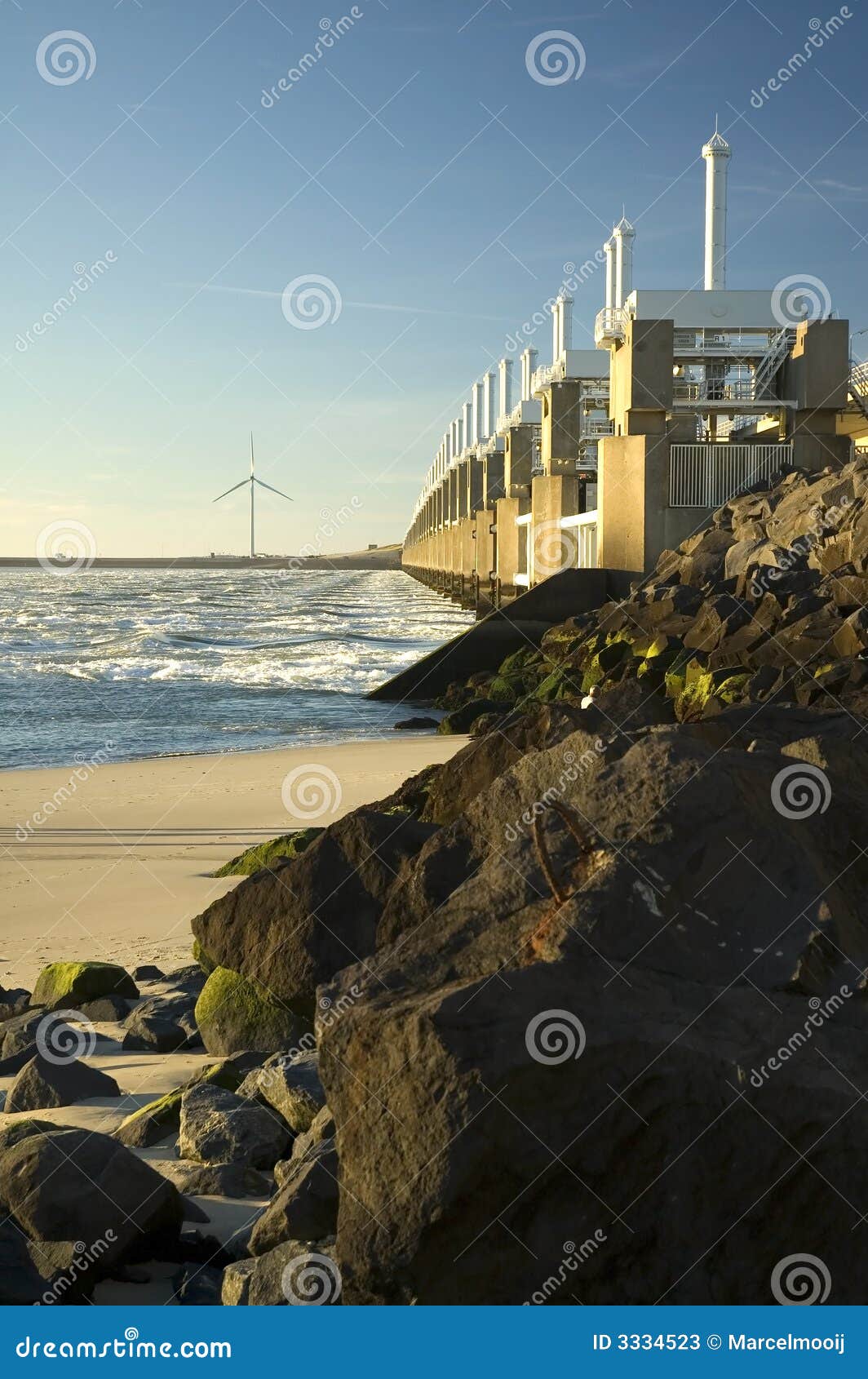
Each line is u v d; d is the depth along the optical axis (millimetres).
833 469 37906
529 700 27953
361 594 128750
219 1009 6934
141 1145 5504
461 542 99812
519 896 4301
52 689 37625
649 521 38562
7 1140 4703
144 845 14641
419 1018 3699
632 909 4066
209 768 21484
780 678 20297
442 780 9008
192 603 102375
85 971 8234
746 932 4062
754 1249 3645
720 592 30609
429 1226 3549
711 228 43562
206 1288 4172
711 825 4285
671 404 39125
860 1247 3633
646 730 5641
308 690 37188
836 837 4766
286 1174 4883
